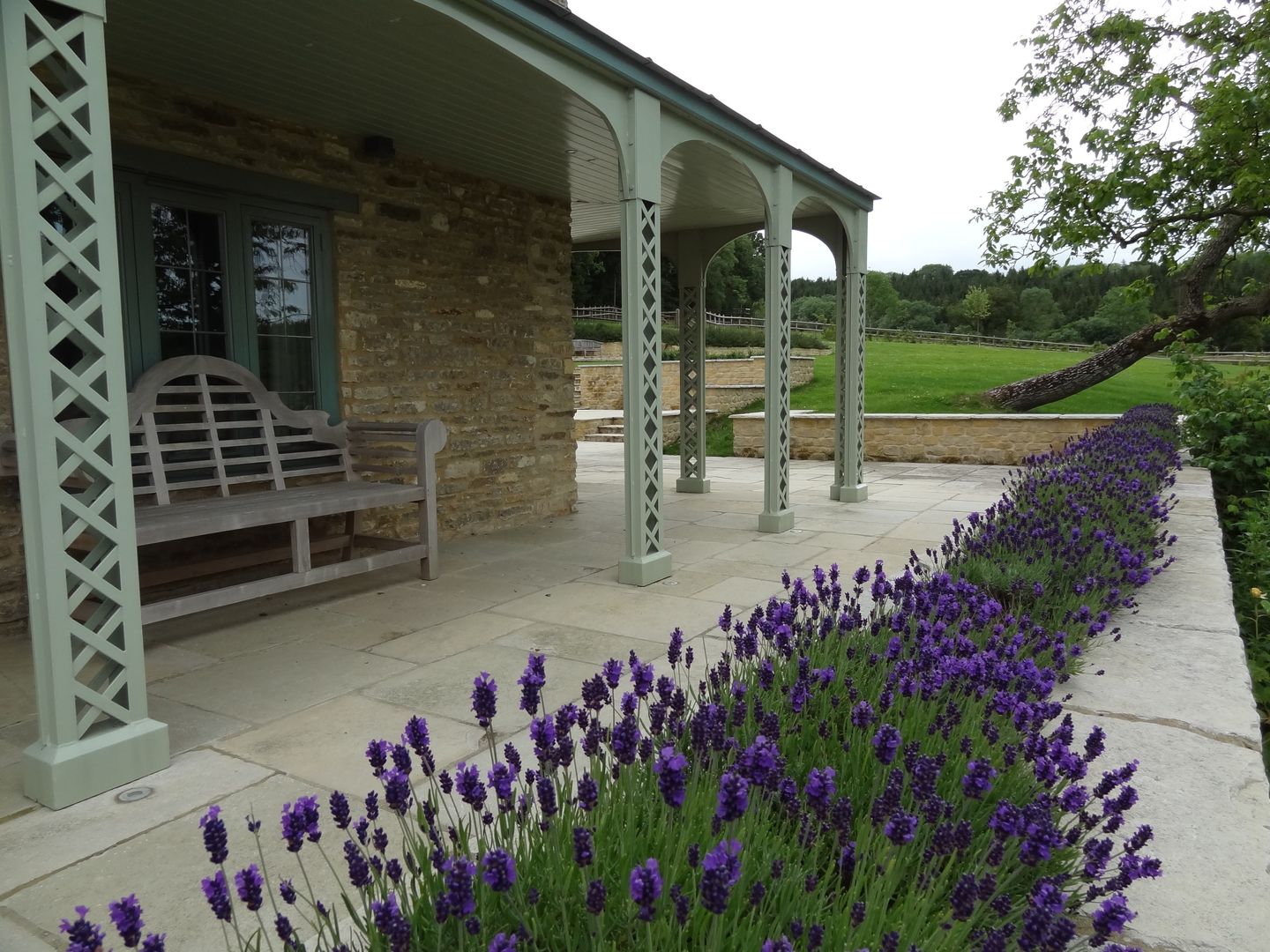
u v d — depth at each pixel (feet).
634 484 17.83
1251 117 33.60
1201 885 6.89
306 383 19.11
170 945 6.36
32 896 7.01
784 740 7.64
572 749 6.34
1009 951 5.43
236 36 13.87
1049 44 41.34
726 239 31.40
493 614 15.62
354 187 19.67
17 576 14.35
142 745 9.16
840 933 5.04
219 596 13.01
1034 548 14.82
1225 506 31.27
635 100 16.98
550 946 5.09
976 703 8.45
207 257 16.99
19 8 8.09
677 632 8.98
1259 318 42.78
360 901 6.88
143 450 15.07
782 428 23.90
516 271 24.76
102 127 8.82
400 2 12.67
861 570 11.78
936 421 42.91
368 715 10.86
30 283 8.31
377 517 20.62
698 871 5.24
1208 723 10.03
